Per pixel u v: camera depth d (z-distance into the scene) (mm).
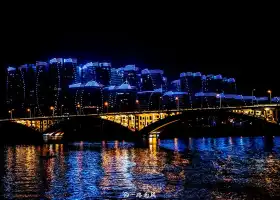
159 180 78062
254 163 101188
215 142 194750
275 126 171000
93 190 69688
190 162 105750
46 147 176750
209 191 67438
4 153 143500
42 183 76625
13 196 65812
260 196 63781
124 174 86375
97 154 134500
